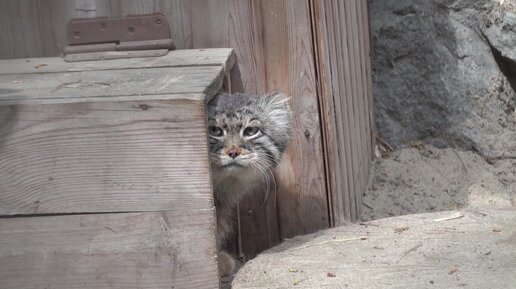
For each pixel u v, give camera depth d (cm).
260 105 212
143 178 186
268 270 196
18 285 189
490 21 246
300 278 192
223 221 216
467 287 186
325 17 213
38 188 187
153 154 185
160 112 184
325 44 213
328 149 216
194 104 183
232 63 213
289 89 216
